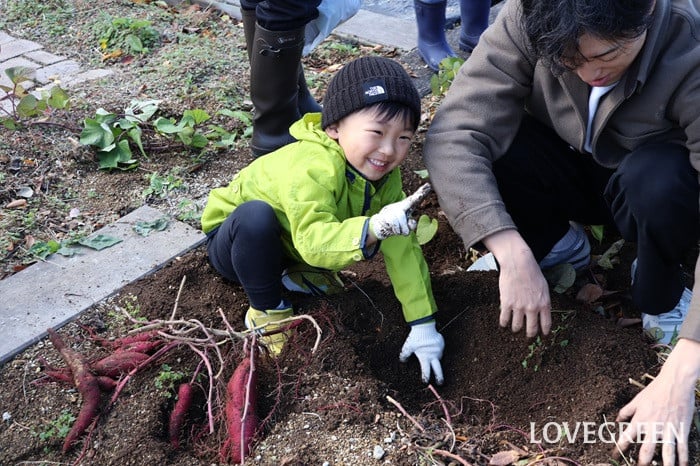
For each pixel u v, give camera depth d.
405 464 2.02
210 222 2.53
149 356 2.33
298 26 2.95
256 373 2.27
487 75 2.27
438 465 2.01
